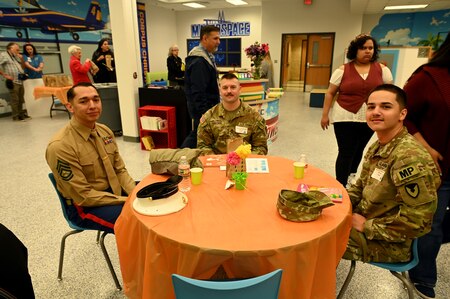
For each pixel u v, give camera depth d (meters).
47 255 2.15
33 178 3.51
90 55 9.11
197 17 12.48
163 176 1.71
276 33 10.52
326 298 1.22
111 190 1.94
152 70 11.86
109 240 2.35
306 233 1.14
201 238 1.11
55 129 5.80
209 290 0.84
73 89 1.75
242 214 1.28
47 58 7.89
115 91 5.18
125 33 4.48
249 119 2.29
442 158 1.56
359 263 2.09
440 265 2.03
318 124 6.24
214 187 1.55
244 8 11.62
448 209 1.69
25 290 1.05
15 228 2.49
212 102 3.08
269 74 8.35
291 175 1.72
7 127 5.93
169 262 1.14
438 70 1.52
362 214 1.56
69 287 1.86
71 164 1.71
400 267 1.37
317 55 10.56
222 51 12.47
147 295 1.20
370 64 2.66
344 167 2.82
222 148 2.31
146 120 4.45
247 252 1.04
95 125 1.96
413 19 10.58
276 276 0.89
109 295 1.80
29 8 7.32
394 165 1.35
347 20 9.69
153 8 11.42
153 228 1.17
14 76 6.29
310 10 9.95
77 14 8.54
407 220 1.28
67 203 1.77
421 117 1.61
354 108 2.65
